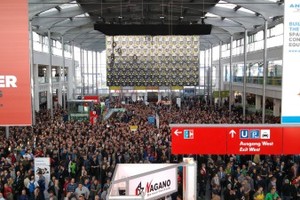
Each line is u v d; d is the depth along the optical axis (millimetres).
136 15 33375
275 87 24906
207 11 28547
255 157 14359
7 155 15109
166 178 6867
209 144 8328
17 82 8500
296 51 8352
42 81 34844
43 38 35094
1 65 8453
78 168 14016
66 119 27188
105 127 20484
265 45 23609
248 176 11695
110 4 28219
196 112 28688
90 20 33719
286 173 13359
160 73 32188
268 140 8297
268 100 30109
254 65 31266
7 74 8477
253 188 11664
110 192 6234
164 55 32094
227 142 8312
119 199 6043
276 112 25938
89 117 25516
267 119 23859
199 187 13516
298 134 8305
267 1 23594
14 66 8469
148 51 32000
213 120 23828
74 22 33281
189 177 7270
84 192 10617
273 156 14469
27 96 8531
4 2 8375
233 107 35812
